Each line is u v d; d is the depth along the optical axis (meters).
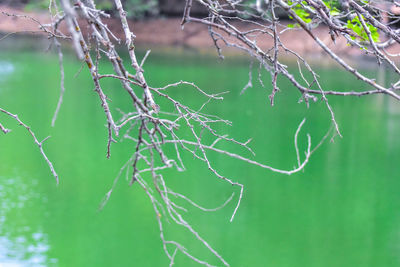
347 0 2.09
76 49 1.27
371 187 12.28
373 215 11.01
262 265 9.01
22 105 16.70
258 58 2.39
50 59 22.45
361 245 9.77
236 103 17.50
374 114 17.20
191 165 13.15
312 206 11.47
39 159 13.10
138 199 11.63
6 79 19.53
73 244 9.50
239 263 9.23
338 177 12.75
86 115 16.09
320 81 18.42
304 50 17.34
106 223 10.52
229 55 25.81
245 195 11.95
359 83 18.80
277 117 16.48
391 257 9.45
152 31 26.92
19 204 10.80
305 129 15.48
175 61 23.34
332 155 13.95
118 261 9.16
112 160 13.26
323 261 9.23
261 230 10.36
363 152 14.15
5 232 9.69
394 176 12.80
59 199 11.22
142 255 9.45
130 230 10.36
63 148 13.85
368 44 2.26
